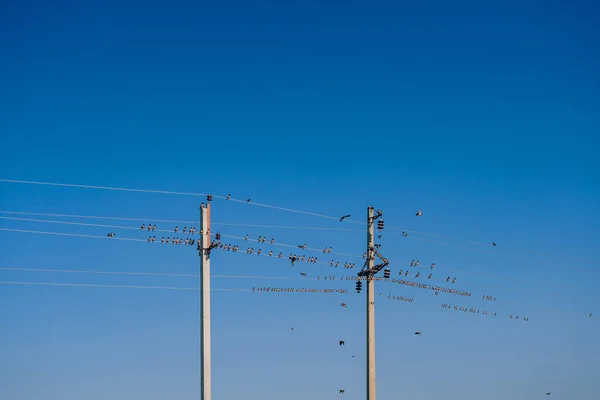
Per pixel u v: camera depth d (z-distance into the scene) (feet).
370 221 325.42
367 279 323.57
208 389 272.31
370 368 320.29
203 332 273.95
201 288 275.59
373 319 322.75
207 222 277.03
